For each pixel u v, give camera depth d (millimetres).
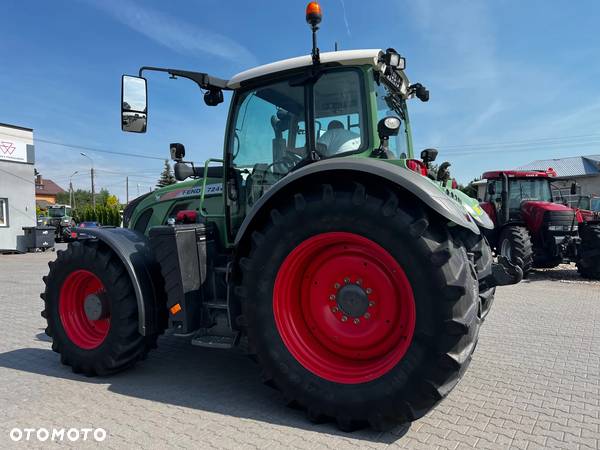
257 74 3555
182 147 4324
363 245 2787
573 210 9547
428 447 2512
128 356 3619
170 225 3432
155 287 3635
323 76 3381
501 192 9836
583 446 2520
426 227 2555
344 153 3295
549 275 9789
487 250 4090
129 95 3539
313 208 2785
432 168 4285
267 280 2898
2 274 11133
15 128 19844
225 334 3371
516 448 2498
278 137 3570
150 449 2512
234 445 2545
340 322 2926
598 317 5707
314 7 3219
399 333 2748
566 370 3762
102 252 3674
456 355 2506
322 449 2492
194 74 3803
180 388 3422
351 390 2676
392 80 3740
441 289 2502
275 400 3184
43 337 4977
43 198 69500
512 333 4930
